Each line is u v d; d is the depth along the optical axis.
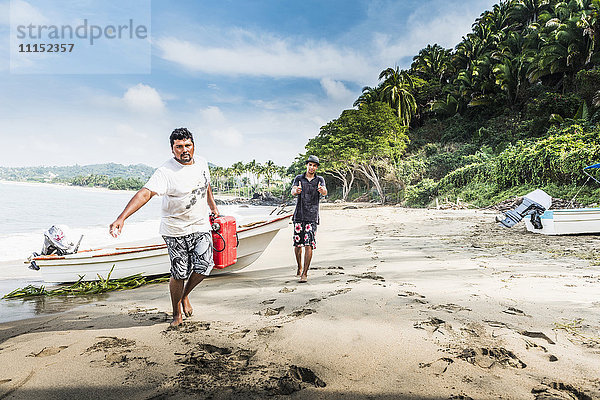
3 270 7.58
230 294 4.20
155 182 2.86
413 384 1.93
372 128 39.97
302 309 3.39
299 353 2.37
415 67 62.06
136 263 5.59
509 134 33.81
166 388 1.94
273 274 5.57
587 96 29.39
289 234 12.38
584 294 3.59
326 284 4.47
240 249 5.91
